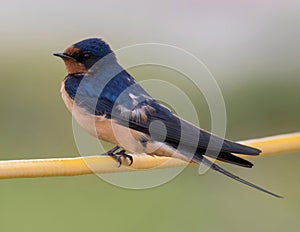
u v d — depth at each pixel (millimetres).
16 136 14070
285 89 15867
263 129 15195
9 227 12172
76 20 20141
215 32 19234
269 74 16750
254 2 19812
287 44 18312
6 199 12641
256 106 15477
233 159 7488
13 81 15289
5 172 6406
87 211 12438
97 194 12852
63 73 15852
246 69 17266
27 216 12328
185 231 12328
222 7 20031
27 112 14531
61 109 14625
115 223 12273
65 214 12430
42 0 21203
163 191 12852
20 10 20531
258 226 12859
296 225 12969
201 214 12609
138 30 19562
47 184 13016
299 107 15453
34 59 16750
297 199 13578
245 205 13234
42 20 19828
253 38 18734
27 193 12820
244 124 15219
